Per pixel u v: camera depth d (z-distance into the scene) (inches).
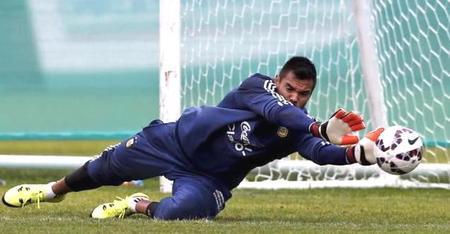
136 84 1667.1
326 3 1528.1
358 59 1528.1
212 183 941.2
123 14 1654.8
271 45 1523.1
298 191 1400.1
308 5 1526.8
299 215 1074.1
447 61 1507.1
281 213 1098.7
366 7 1413.6
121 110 1674.5
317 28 1529.3
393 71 1519.4
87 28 1664.6
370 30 1419.8
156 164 957.8
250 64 1523.1
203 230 850.8
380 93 1413.6
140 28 1654.8
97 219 938.7
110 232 834.8
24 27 1678.2
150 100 1667.1
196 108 949.8
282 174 1557.6
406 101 1513.3
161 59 1326.3
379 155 847.7
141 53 1658.5
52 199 1029.8
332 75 1530.5
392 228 896.9
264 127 914.1
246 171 952.3
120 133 1647.4
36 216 989.2
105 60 1669.5
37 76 1686.8
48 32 1673.2
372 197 1322.6
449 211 1134.4
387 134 848.3
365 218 1040.2
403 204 1224.2
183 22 1518.2
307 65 897.5
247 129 916.0
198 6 1517.0
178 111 1325.0
